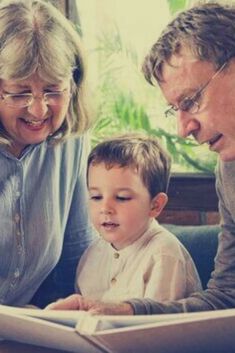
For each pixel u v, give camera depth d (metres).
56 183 1.08
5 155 1.05
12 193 1.06
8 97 1.02
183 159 1.06
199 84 0.98
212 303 0.96
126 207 1.06
